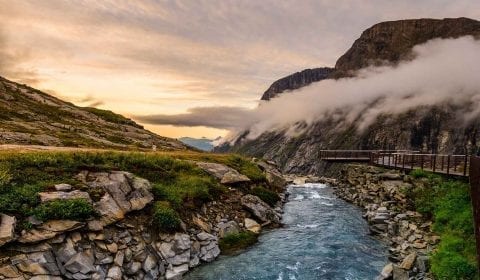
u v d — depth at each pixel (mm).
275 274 22578
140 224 23812
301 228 33531
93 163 28391
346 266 23703
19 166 23766
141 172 31016
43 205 20438
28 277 17031
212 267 23734
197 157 45625
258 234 31203
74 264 18781
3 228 18078
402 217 30812
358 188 50938
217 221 30094
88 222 21078
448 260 19453
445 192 29750
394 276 20297
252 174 45094
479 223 18469
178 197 28438
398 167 43469
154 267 21578
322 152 65938
